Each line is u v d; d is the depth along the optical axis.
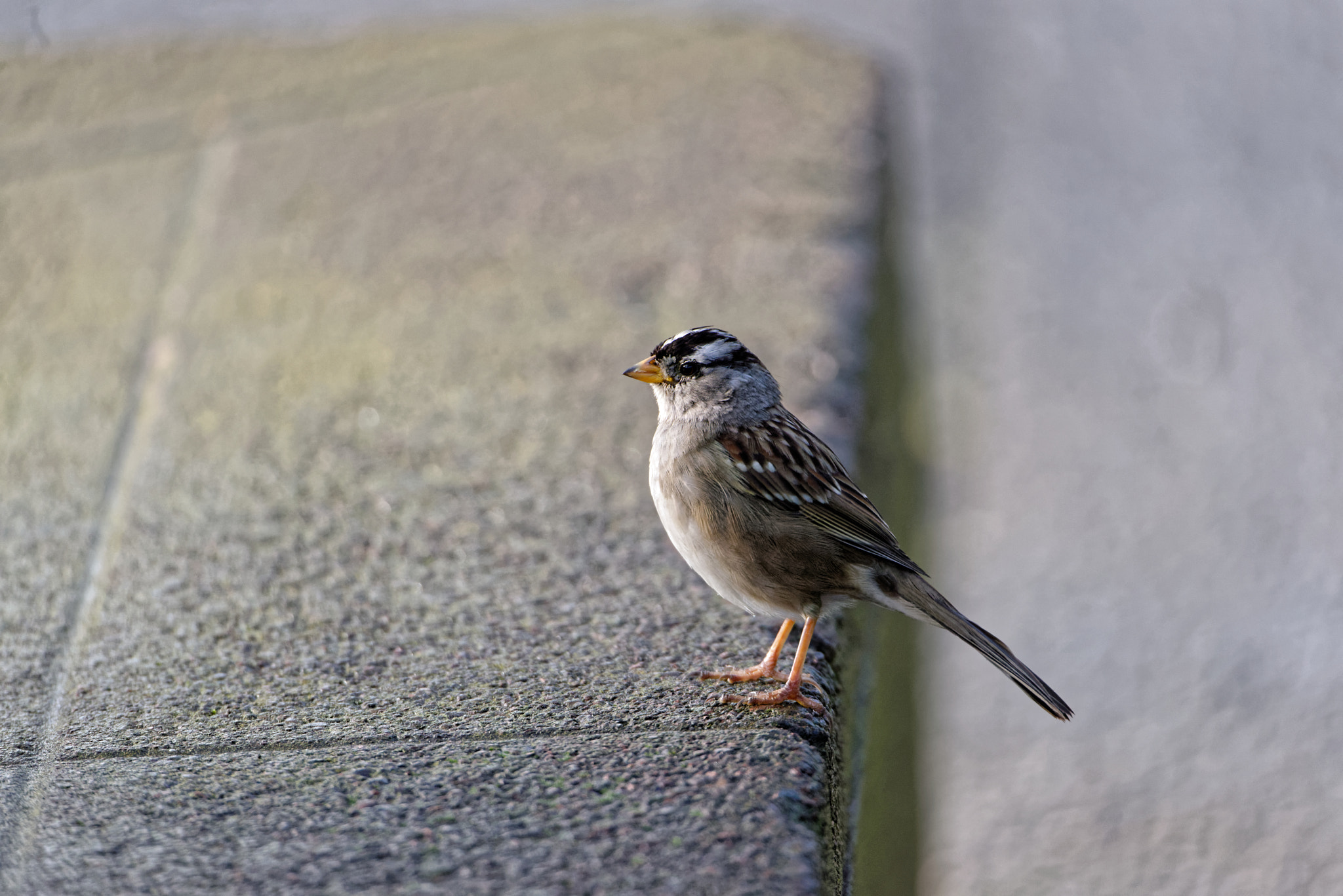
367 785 6.03
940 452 13.74
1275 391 14.53
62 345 11.89
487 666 7.21
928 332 15.78
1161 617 11.48
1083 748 10.18
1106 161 19.50
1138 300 16.42
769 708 6.72
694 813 5.73
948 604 7.12
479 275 13.04
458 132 16.36
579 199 14.56
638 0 21.94
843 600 7.31
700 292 12.54
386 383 11.11
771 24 20.25
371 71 18.27
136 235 13.99
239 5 20.89
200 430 10.38
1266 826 9.25
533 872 5.36
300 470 9.73
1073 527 12.67
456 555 8.53
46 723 6.71
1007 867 9.08
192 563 8.44
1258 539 12.26
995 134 20.03
